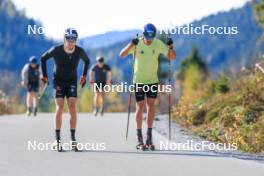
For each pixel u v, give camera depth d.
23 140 25.78
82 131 30.05
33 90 45.69
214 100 33.22
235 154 22.30
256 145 23.34
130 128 31.84
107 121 37.03
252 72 35.97
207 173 18.14
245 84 32.97
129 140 26.31
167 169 18.78
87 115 45.97
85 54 22.77
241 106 29.27
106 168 18.89
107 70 45.31
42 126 32.84
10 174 17.77
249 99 29.39
